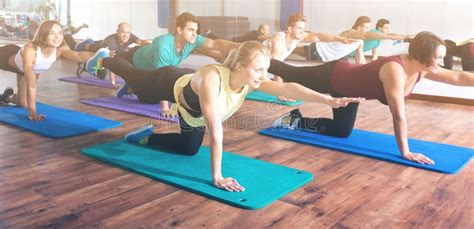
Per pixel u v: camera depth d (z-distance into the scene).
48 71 6.50
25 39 7.26
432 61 2.56
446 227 1.90
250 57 2.05
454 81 2.76
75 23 7.41
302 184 2.36
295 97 2.16
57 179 2.38
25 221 1.89
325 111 4.29
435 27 4.68
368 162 2.78
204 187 2.25
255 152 2.95
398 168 2.66
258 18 5.92
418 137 3.44
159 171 2.47
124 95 4.73
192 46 3.80
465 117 4.21
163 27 6.86
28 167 2.56
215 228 1.86
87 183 2.33
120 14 7.18
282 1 5.65
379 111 4.34
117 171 2.52
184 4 6.62
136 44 5.20
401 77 2.65
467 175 2.56
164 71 2.78
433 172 2.60
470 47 4.42
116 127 3.49
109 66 3.30
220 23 6.20
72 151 2.87
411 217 2.00
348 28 5.17
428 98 5.08
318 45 5.15
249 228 1.87
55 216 1.95
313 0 5.36
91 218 1.93
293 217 1.98
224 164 2.61
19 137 3.16
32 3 7.36
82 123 3.53
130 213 1.99
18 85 3.96
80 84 5.51
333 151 3.00
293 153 2.95
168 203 2.10
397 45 4.84
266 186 2.29
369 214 2.02
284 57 4.30
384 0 4.92
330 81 2.99
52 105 4.25
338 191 2.29
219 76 2.13
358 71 2.85
